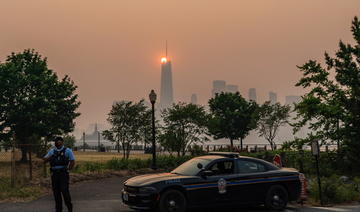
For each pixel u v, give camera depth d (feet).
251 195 33.81
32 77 92.68
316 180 51.72
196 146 96.02
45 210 33.19
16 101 91.35
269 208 34.65
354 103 69.41
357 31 71.36
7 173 60.23
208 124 98.12
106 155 129.18
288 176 35.55
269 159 80.74
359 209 36.40
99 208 34.86
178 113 92.53
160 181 30.83
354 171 66.80
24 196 40.27
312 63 74.84
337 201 41.70
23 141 81.97
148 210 33.40
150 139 90.27
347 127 69.05
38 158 83.51
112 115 88.74
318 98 72.43
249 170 34.30
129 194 31.27
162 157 81.00
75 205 36.47
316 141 40.81
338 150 71.20
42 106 92.68
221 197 32.53
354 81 70.13
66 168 29.73
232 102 128.77
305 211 35.01
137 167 70.64
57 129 95.35
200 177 32.07
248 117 128.06
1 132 88.28
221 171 33.19
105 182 54.90
